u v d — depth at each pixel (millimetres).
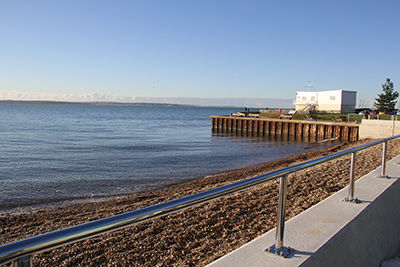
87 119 76250
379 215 3465
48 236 1037
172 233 5027
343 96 47688
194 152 22094
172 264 3990
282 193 2229
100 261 4246
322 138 33469
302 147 26359
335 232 2625
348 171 9703
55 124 55250
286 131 37438
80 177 13438
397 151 13750
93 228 1140
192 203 1526
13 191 10938
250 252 2244
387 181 4395
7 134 35469
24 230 6672
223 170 15180
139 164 16891
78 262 4246
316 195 6918
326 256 2322
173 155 20375
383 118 34656
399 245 3666
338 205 3355
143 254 4355
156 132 41375
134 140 30531
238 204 6430
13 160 18125
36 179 13016
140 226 5363
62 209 8539
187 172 14633
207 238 4762
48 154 20594
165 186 11578
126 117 92812
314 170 10102
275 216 5637
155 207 1392
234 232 4949
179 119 84875
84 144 26594
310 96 52188
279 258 2148
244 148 25188
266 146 26938
